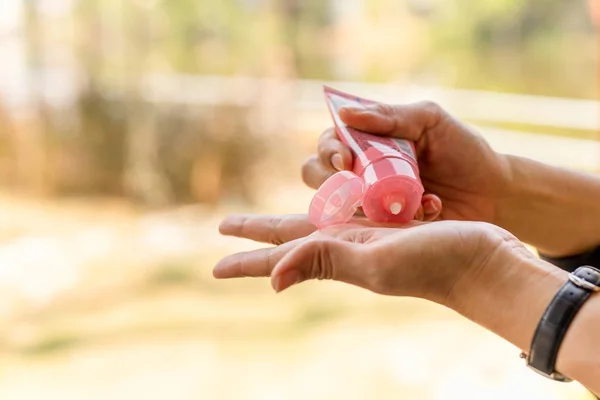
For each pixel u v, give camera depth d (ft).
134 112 9.44
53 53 9.82
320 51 12.73
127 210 9.10
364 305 6.34
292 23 12.11
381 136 2.24
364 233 1.91
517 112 10.88
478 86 12.84
